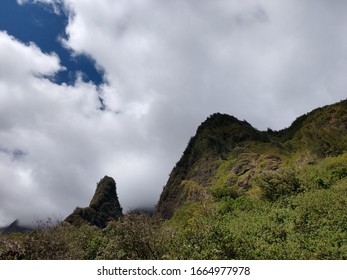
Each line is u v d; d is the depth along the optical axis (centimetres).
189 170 6588
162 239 1366
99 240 2073
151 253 1353
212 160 5941
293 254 1087
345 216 1388
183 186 6231
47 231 1608
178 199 6162
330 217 1430
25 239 1534
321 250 1084
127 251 1376
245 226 1691
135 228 1406
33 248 1510
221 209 2439
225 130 6681
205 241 1095
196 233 1135
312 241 1208
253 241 1247
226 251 1073
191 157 6838
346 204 1564
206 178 5641
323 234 1280
